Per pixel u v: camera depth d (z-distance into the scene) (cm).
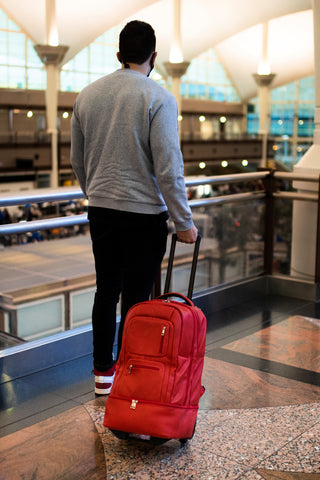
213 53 4281
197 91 4247
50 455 212
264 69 4069
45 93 3161
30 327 294
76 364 305
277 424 240
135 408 206
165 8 3306
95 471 202
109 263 249
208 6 3209
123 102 229
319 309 418
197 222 394
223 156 3816
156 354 210
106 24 2967
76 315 319
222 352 326
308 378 290
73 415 246
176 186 223
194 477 199
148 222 237
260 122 4219
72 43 3005
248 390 274
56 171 2850
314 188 448
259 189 453
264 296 455
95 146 238
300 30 3875
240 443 223
